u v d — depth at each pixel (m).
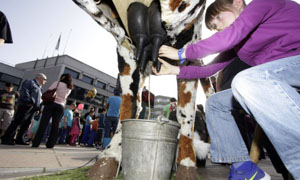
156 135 0.95
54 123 3.34
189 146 1.38
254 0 0.89
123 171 1.03
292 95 0.69
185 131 1.41
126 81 1.41
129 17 1.03
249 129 2.28
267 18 0.86
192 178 1.27
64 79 3.44
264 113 0.73
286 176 1.25
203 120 2.70
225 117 1.12
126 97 1.40
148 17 1.00
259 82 0.75
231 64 1.98
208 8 1.13
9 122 4.11
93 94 8.27
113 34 1.27
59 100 3.33
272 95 0.71
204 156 2.37
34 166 1.43
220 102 1.13
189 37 1.31
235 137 1.05
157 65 1.18
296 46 0.81
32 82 3.45
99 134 6.32
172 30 1.06
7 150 2.21
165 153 0.99
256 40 0.89
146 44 1.05
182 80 1.48
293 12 0.85
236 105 1.10
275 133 0.71
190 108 1.44
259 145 1.25
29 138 4.59
